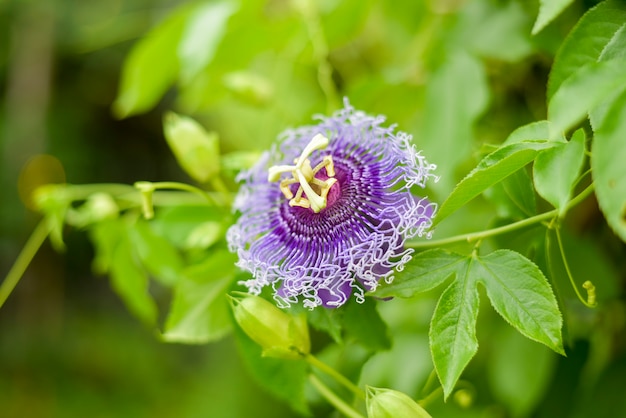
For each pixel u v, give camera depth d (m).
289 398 0.51
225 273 0.53
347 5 0.68
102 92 1.42
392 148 0.47
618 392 0.58
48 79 1.32
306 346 0.48
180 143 0.55
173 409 1.29
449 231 0.60
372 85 0.62
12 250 1.36
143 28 0.99
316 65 0.75
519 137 0.45
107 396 1.32
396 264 0.46
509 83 0.62
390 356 0.64
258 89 0.64
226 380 1.10
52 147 1.35
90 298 1.50
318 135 0.48
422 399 0.49
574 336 0.58
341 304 0.47
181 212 0.60
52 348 1.38
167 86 0.72
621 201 0.39
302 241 0.48
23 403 1.31
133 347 1.40
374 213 0.47
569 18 0.55
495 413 0.63
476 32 0.61
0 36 1.32
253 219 0.50
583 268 0.56
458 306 0.45
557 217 0.47
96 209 0.62
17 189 1.32
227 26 0.66
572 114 0.41
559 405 0.59
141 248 0.61
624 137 0.40
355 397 0.54
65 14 1.25
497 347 0.60
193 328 0.53
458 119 0.57
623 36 0.44
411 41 0.69
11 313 1.40
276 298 0.48
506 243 0.49
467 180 0.44
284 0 0.67
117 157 1.50
